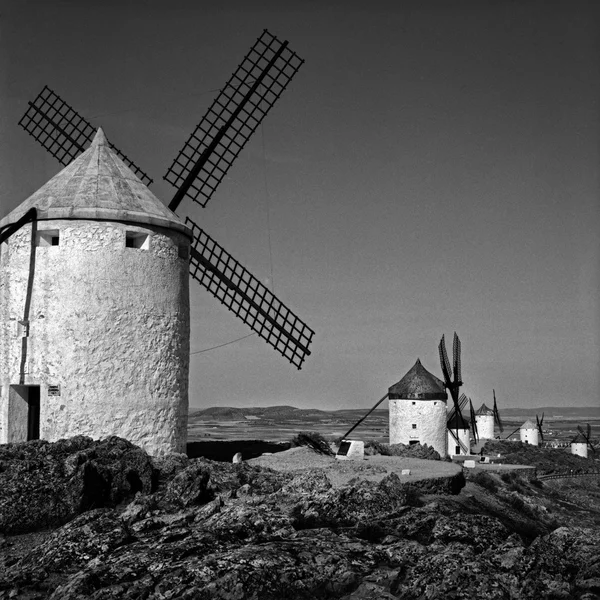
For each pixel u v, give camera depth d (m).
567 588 12.13
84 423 21.47
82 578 11.82
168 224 23.11
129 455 18.73
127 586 11.59
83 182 23.05
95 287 21.88
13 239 22.55
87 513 15.57
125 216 22.28
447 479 23.73
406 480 22.52
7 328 22.41
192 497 17.30
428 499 21.73
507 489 29.05
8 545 15.52
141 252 22.53
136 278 22.36
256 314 28.97
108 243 22.09
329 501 17.14
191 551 12.90
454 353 45.56
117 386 21.81
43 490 16.98
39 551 14.00
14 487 16.92
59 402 21.52
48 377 21.66
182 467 19.91
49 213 21.97
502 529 14.88
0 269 23.14
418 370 46.12
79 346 21.64
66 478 17.34
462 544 13.39
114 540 13.91
